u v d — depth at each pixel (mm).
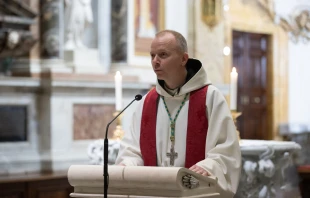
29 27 19078
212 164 6996
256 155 10469
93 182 6699
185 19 24641
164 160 7660
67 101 19234
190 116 7602
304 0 30438
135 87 20594
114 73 21109
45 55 19328
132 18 21688
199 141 7527
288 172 11688
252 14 28609
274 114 29328
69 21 19938
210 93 7582
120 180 6457
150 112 7848
